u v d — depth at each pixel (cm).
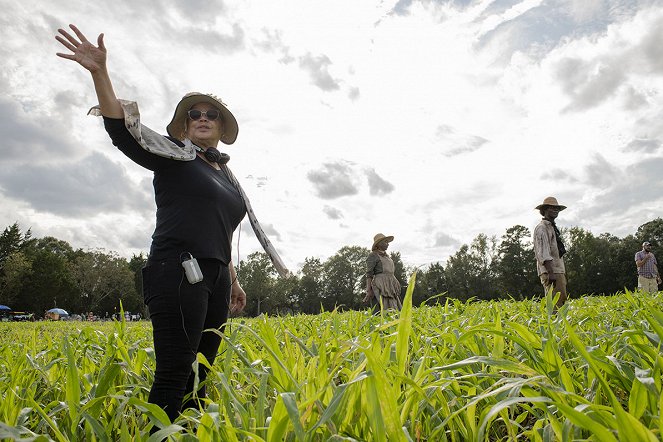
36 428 182
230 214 259
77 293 8450
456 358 220
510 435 145
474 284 9094
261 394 150
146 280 231
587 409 126
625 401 179
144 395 233
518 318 395
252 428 136
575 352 241
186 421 165
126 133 220
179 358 218
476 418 179
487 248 9269
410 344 287
